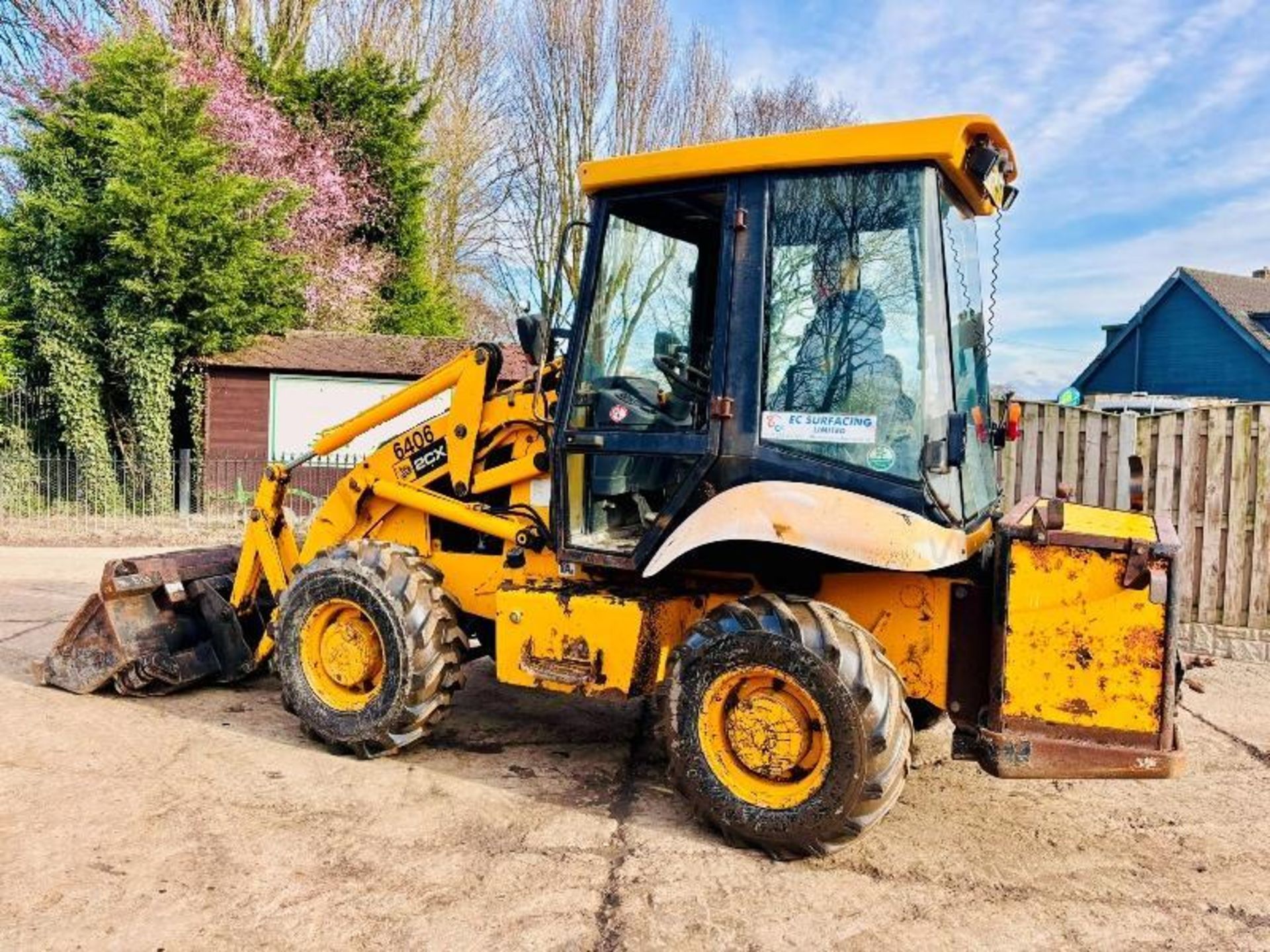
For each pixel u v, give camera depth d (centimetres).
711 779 391
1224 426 771
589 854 385
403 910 338
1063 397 966
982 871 382
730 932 330
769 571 436
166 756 477
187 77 1933
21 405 1611
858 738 362
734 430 408
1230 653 766
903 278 384
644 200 436
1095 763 365
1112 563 363
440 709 482
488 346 513
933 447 377
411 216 2406
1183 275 2797
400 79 2384
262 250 1695
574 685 434
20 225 1549
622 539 451
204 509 1650
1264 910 358
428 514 537
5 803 416
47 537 1390
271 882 354
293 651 495
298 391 1758
